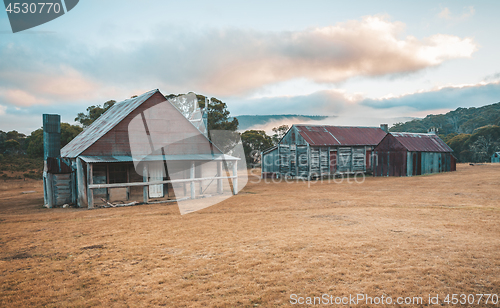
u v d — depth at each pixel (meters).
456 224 8.44
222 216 10.48
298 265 5.66
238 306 4.27
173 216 10.76
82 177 14.38
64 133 43.47
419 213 10.07
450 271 5.22
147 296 4.66
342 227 8.37
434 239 7.04
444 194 14.55
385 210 10.75
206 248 6.84
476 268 5.32
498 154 56.03
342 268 5.46
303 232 7.93
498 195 13.72
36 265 6.06
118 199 15.57
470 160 81.44
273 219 9.73
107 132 15.15
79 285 5.11
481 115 137.50
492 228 7.96
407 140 26.86
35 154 46.97
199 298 4.54
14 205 15.65
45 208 14.39
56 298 4.68
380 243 6.81
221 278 5.21
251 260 5.99
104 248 7.05
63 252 6.83
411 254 6.06
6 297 4.71
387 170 26.73
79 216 11.38
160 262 6.05
